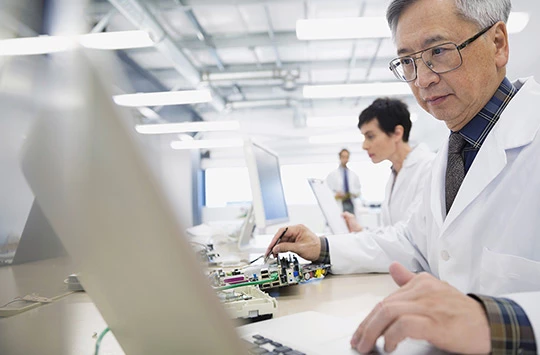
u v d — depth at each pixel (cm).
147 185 24
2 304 54
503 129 71
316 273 84
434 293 38
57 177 25
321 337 42
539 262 60
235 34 428
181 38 423
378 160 188
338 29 256
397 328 35
